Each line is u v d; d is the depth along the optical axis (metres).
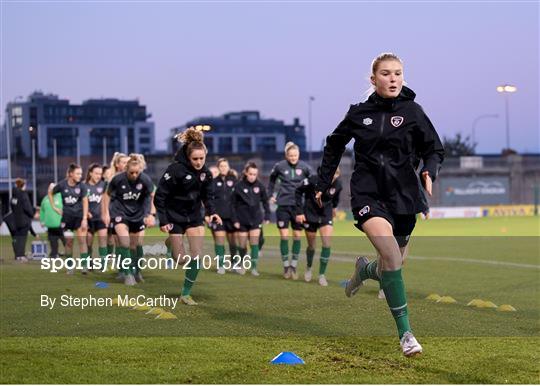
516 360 8.65
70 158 68.38
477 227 50.16
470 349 9.24
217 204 20.88
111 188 16.19
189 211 12.99
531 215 76.62
